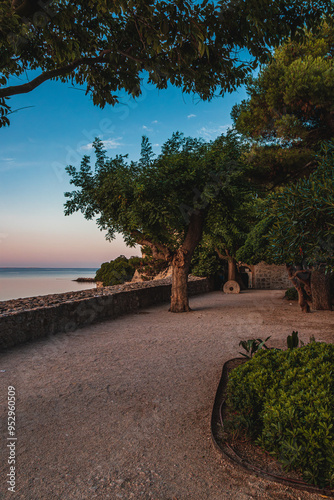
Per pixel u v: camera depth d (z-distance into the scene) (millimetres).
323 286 11859
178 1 3340
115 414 3609
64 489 2338
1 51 3486
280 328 8531
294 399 2619
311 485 2266
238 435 2959
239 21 4004
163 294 15734
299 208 3344
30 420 3457
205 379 4746
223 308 12984
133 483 2404
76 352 6328
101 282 30250
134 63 4535
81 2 4102
